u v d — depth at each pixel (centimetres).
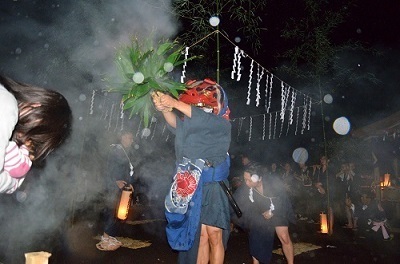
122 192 732
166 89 346
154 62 346
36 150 254
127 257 726
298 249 845
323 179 1223
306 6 1062
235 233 1048
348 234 1060
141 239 901
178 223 378
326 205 1206
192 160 375
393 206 1368
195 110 360
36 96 243
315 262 748
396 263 754
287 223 608
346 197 1203
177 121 376
